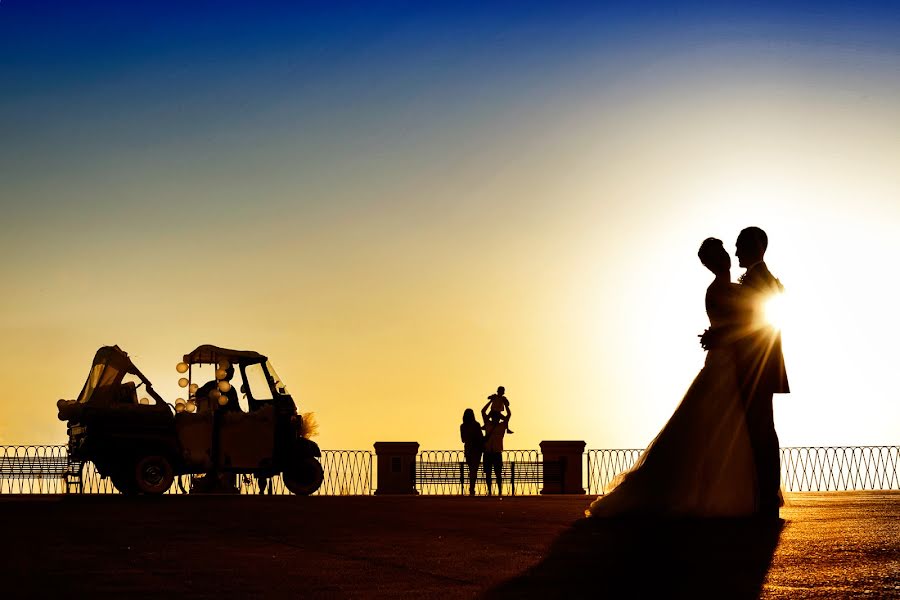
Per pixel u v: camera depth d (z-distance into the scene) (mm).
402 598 5383
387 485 25000
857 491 14102
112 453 17062
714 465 8672
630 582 5691
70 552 7457
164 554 7297
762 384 8812
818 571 5809
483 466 22469
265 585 5852
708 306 9008
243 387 18672
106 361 17609
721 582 5566
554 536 7930
